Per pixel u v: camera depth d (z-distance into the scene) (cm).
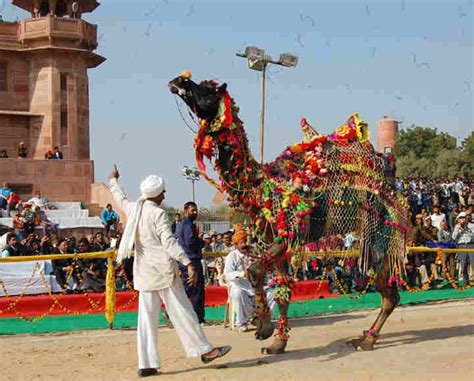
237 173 948
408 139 6078
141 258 846
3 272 1598
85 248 1641
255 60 2016
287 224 941
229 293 1243
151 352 831
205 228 2770
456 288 1702
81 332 1231
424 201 2530
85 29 3550
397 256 1008
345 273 1675
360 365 860
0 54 3522
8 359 957
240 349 1002
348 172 982
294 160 984
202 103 910
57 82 3525
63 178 3216
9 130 3528
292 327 1238
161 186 862
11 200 2731
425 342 1015
